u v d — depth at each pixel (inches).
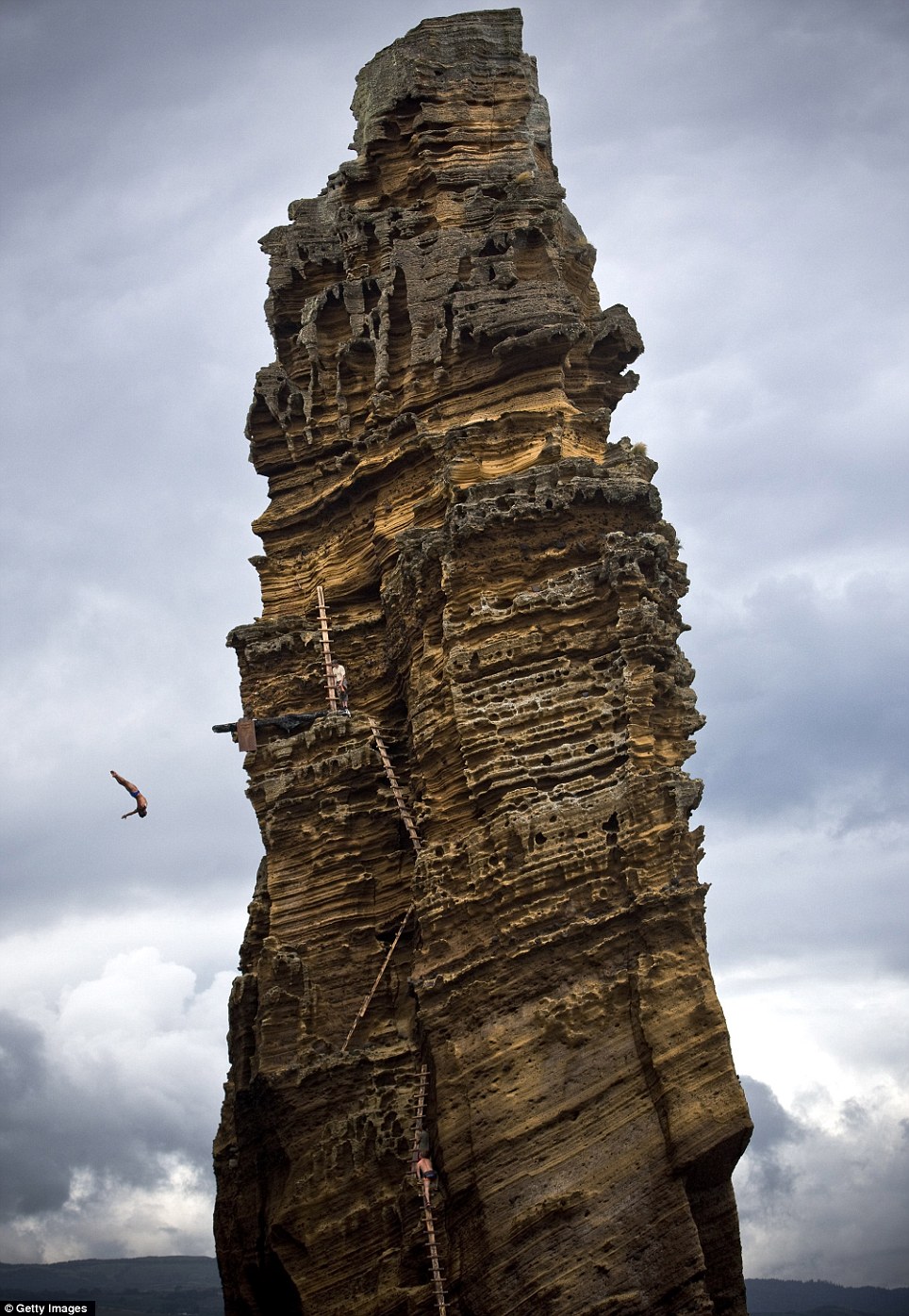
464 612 1560.0
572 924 1449.3
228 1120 1706.4
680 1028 1419.8
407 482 1699.1
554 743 1502.2
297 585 1779.0
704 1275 1398.9
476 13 1828.2
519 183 1745.8
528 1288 1389.0
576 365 1705.2
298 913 1632.6
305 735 1667.1
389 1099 1551.4
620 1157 1401.3
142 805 1686.8
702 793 1504.7
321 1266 1525.6
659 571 1553.9
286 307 1829.5
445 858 1518.2
